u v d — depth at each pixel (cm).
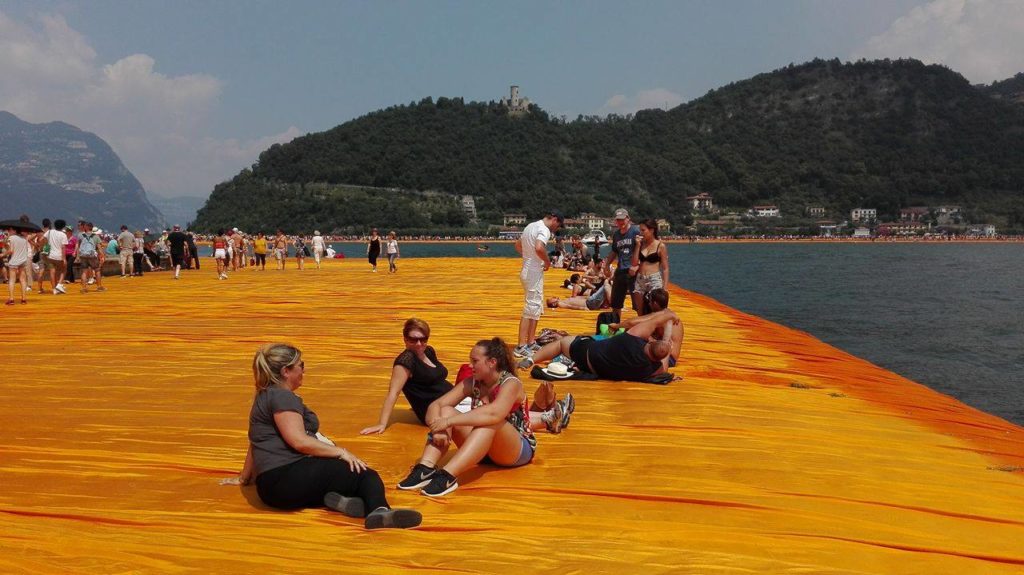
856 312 1992
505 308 1389
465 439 454
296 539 349
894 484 463
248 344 940
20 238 1470
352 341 972
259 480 383
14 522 365
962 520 406
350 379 727
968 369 1176
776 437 561
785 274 4072
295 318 1227
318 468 380
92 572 309
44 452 482
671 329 776
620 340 741
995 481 490
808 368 927
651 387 730
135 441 509
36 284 1977
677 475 459
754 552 347
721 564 332
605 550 344
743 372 854
